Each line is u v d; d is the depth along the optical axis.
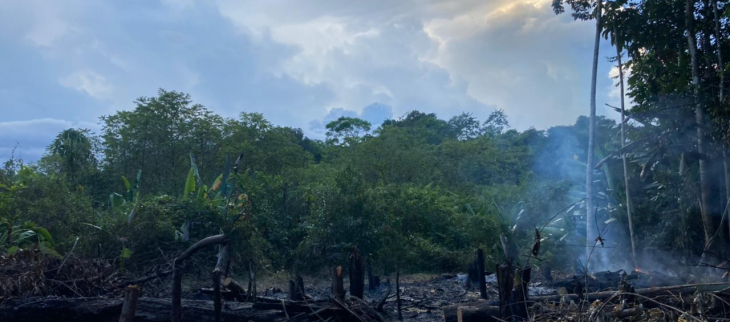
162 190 21.45
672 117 15.13
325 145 46.44
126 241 12.29
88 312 7.63
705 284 7.14
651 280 9.92
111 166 22.59
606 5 16.64
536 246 7.47
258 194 17.52
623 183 18.81
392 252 15.88
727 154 13.88
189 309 7.41
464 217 19.81
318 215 15.92
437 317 9.18
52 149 21.78
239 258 13.80
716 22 14.30
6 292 8.03
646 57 16.58
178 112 23.67
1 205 13.02
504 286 7.17
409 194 20.56
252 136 26.67
